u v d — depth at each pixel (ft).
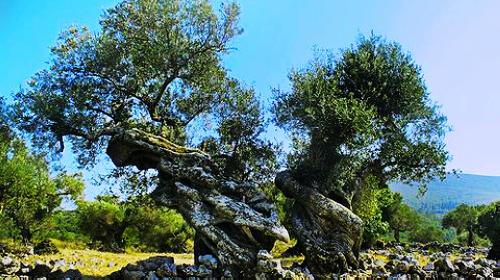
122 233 174.81
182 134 80.48
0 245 110.63
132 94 76.89
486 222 177.58
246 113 76.89
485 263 73.46
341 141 69.15
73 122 69.10
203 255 63.00
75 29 75.20
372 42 80.07
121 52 75.41
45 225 140.67
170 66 75.51
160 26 75.36
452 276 66.59
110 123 74.33
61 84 73.10
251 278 58.90
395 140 76.95
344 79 78.54
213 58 79.10
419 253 120.57
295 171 69.56
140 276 56.75
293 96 74.74
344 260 63.77
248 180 71.41
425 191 85.61
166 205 66.80
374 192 84.79
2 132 69.10
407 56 79.15
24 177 107.14
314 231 66.33
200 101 80.89
